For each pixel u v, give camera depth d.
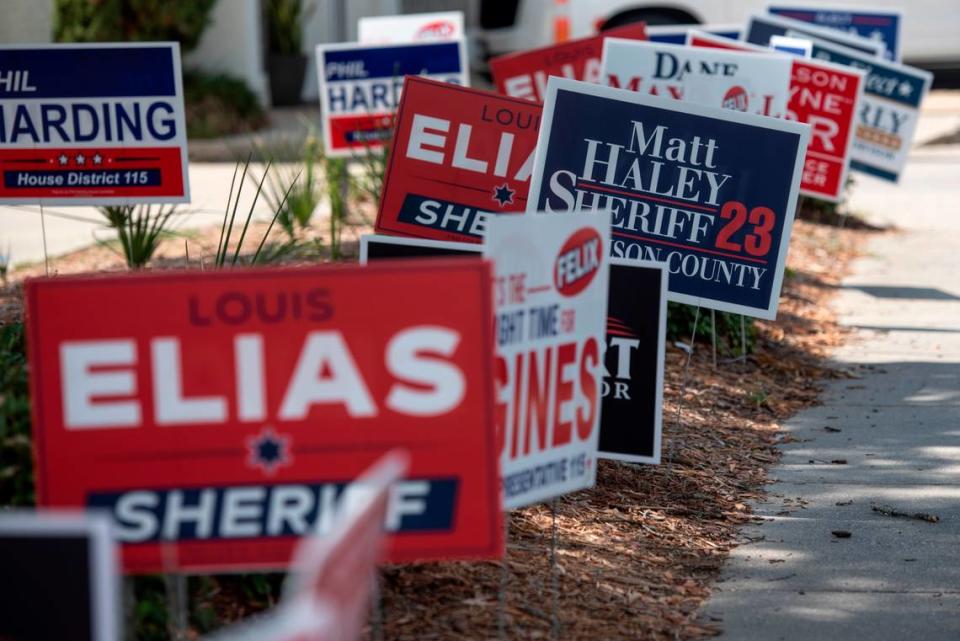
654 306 19.17
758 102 28.30
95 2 61.75
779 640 15.59
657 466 22.47
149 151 25.92
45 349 12.45
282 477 12.61
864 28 46.94
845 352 31.47
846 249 43.78
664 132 21.11
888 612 16.48
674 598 16.91
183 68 67.75
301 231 37.97
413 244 18.31
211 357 12.54
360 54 39.09
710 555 18.58
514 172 23.22
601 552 18.34
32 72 25.61
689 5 62.69
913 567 18.11
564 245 14.62
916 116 41.09
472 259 12.67
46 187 26.00
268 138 61.56
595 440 15.42
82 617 9.62
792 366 29.98
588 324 15.10
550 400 14.81
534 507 19.94
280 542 12.58
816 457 23.58
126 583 13.18
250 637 7.73
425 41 39.09
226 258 34.66
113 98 25.72
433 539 12.73
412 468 12.70
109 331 12.48
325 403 12.64
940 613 16.44
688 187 21.27
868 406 27.00
